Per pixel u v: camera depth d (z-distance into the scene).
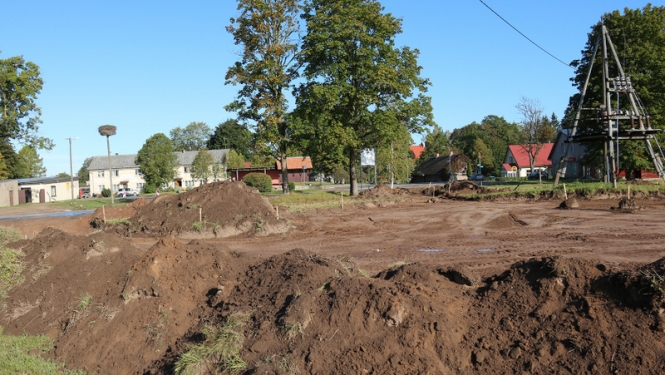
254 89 37.31
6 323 10.34
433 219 23.39
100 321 9.34
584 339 5.97
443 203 31.58
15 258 11.60
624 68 38.94
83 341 9.05
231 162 84.12
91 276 10.76
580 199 27.44
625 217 19.70
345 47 35.72
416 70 37.88
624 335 5.81
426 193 40.75
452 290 7.53
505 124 117.69
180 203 21.48
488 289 7.32
